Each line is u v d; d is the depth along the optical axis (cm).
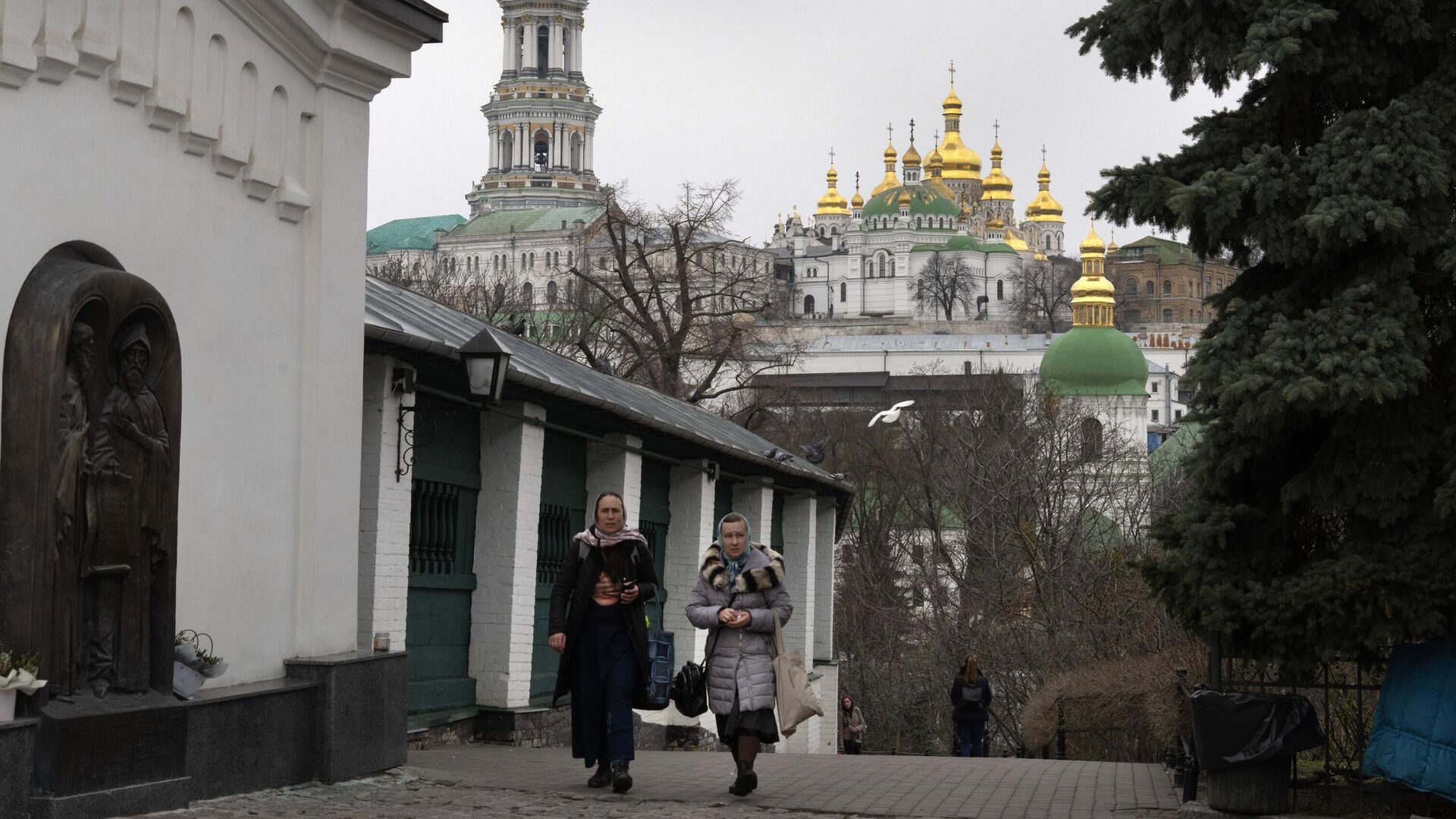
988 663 3597
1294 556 1096
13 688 700
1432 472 1040
